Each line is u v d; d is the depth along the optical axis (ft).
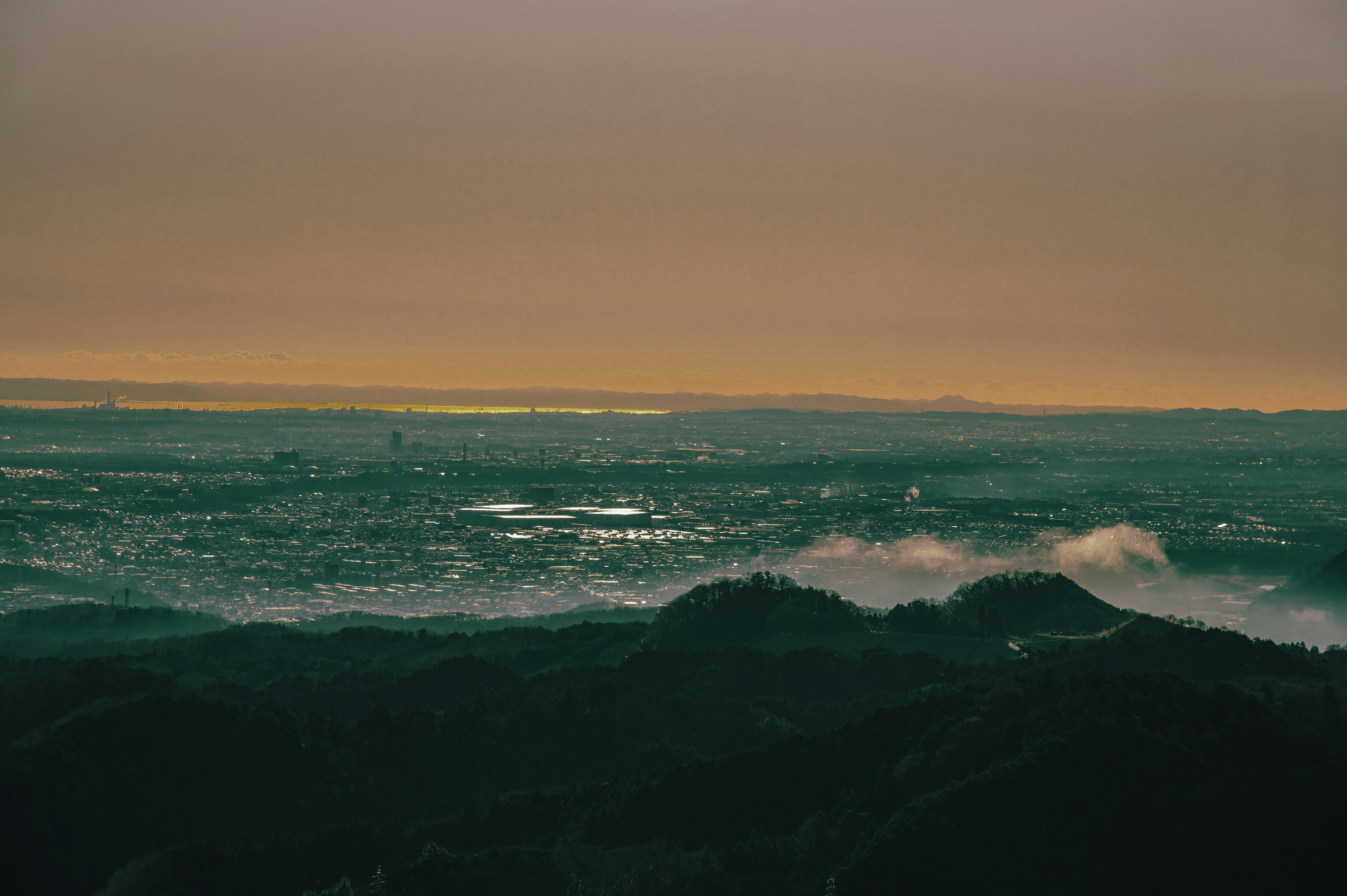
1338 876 192.13
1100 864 191.31
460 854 211.82
